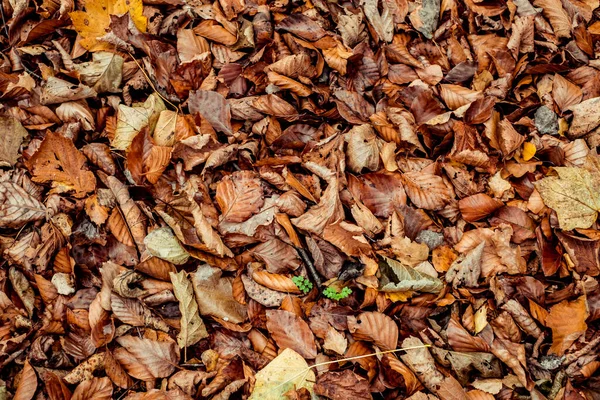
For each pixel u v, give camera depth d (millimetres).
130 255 1355
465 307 1375
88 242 1353
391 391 1329
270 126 1426
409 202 1411
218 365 1328
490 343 1348
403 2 1497
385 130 1433
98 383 1305
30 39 1428
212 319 1348
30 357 1309
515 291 1370
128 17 1424
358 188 1405
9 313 1324
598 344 1341
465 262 1374
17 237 1351
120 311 1329
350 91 1448
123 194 1369
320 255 1369
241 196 1380
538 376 1339
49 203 1362
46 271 1341
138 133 1378
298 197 1392
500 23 1498
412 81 1473
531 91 1482
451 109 1458
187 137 1406
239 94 1440
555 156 1437
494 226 1406
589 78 1475
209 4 1466
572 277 1377
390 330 1345
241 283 1359
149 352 1321
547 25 1501
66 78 1419
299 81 1442
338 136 1418
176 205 1364
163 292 1343
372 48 1487
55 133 1364
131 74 1429
